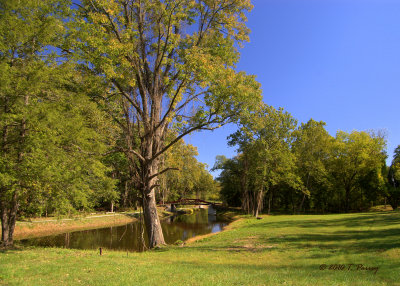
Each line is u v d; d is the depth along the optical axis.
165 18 16.58
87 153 15.16
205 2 18.72
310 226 23.53
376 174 46.41
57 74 13.34
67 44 14.47
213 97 15.53
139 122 19.19
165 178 48.50
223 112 16.02
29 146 12.09
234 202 67.75
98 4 15.47
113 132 18.89
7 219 17.03
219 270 8.90
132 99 18.39
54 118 11.80
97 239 25.22
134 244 22.59
